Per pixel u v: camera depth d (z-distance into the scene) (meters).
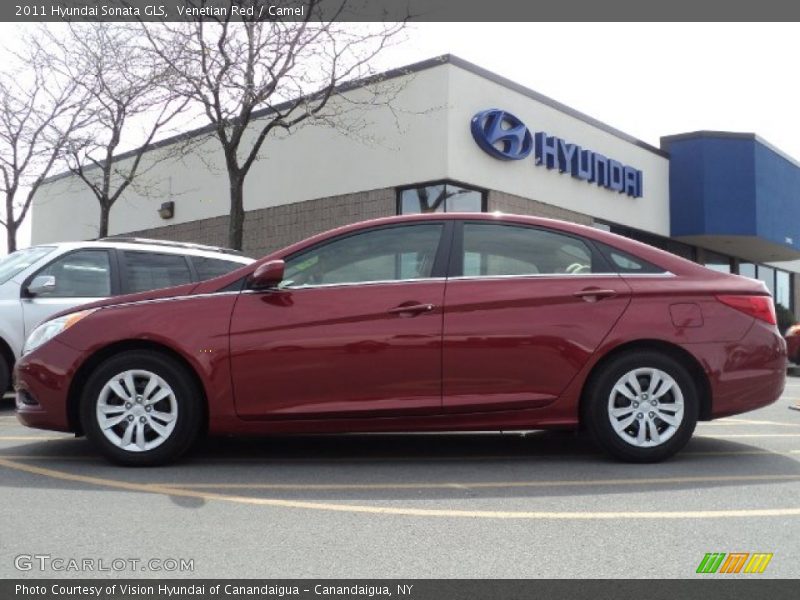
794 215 22.75
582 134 17.06
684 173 20.09
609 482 4.75
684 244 21.58
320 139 15.76
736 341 5.23
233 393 5.05
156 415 5.12
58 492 4.49
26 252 8.20
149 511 4.11
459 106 13.97
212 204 18.17
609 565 3.34
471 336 5.08
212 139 18.05
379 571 3.27
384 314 5.09
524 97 15.45
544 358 5.11
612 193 18.02
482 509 4.16
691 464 5.26
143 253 8.04
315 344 5.05
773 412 8.15
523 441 6.16
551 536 3.71
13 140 16.94
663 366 5.16
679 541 3.64
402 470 5.10
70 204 22.53
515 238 5.38
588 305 5.18
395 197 14.52
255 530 3.79
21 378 5.25
